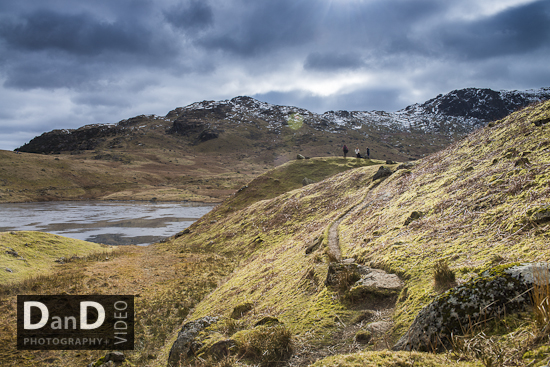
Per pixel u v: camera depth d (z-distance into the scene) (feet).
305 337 24.31
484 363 11.09
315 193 129.70
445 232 33.01
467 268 22.80
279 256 73.41
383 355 13.91
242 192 196.85
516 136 51.37
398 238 38.19
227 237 131.54
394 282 27.58
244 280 63.72
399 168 102.47
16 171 500.74
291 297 37.83
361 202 85.10
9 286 69.67
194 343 29.27
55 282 74.64
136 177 591.78
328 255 46.57
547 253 19.10
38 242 110.11
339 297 29.27
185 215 278.26
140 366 38.09
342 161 214.48
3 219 249.75
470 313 13.71
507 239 24.73
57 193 465.47
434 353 13.39
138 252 128.67
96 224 226.58
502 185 35.32
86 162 653.30
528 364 10.09
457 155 65.51
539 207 25.49
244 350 24.31
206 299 63.41
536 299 11.80
